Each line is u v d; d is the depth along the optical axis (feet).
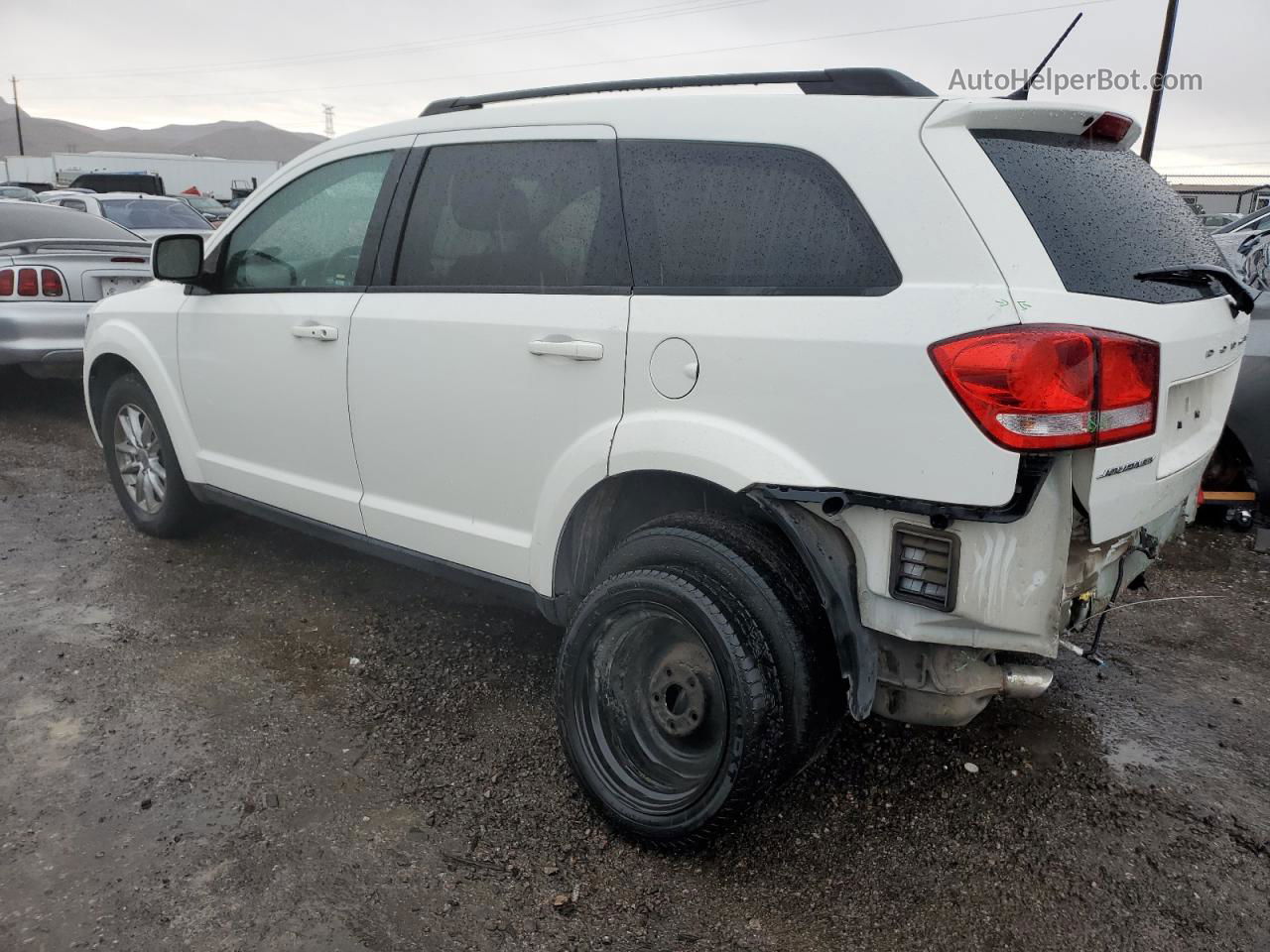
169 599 13.55
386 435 10.93
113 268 22.77
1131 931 7.77
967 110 7.41
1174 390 8.23
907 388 7.04
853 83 8.14
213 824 8.76
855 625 7.57
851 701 7.59
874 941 7.61
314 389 11.64
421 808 9.08
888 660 7.76
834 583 7.53
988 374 6.69
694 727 8.32
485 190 10.16
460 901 7.91
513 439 9.67
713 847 8.63
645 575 8.21
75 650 11.98
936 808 9.27
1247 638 13.17
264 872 8.16
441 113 11.00
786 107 8.21
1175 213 8.92
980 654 7.64
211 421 13.43
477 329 9.78
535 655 12.16
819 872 8.38
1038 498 6.81
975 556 7.00
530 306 9.45
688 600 7.88
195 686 11.19
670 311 8.41
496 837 8.71
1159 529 8.93
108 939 7.39
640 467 8.50
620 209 9.04
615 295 8.90
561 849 8.57
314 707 10.82
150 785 9.29
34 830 8.61
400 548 11.23
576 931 7.64
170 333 13.71
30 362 21.86
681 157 8.73
